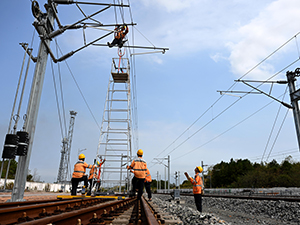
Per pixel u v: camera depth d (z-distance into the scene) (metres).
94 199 10.31
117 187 19.48
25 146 8.12
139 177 9.80
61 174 50.84
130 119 20.62
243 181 79.50
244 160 106.31
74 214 4.27
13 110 9.05
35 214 5.06
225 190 58.88
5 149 7.71
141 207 8.41
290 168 76.31
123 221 4.83
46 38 9.43
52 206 6.12
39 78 9.06
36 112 8.86
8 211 3.98
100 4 10.16
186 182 122.56
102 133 19.70
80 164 11.16
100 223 4.69
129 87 21.84
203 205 22.06
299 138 16.14
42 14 9.41
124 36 11.49
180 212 9.70
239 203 18.62
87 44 10.97
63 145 52.34
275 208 14.41
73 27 10.14
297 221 11.41
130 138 19.83
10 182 32.12
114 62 22.77
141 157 10.23
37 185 37.47
